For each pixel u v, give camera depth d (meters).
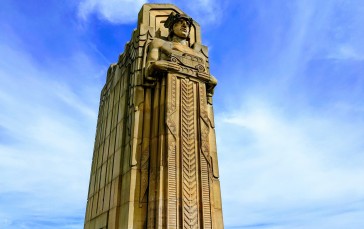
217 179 10.23
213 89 11.21
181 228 8.21
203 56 11.98
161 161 8.95
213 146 10.75
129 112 10.67
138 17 13.08
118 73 13.40
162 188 8.59
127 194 9.06
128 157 9.74
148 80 10.43
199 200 8.79
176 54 10.60
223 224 9.57
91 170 14.07
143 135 9.79
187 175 8.94
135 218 8.61
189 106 9.96
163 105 9.78
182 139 9.35
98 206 11.46
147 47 11.23
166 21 12.35
